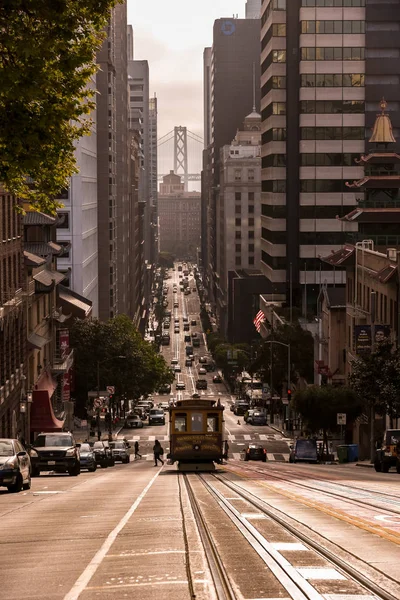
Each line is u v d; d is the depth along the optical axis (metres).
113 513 36.09
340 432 152.12
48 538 28.58
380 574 20.58
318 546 24.48
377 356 104.88
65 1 31.97
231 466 94.06
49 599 18.83
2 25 32.69
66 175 41.31
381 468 83.81
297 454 130.38
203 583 19.55
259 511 35.00
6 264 117.25
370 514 33.28
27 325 137.12
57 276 167.12
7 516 36.62
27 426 136.25
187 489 51.69
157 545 25.38
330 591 18.56
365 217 168.75
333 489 49.28
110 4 34.22
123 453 131.50
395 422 121.94
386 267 129.62
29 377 139.50
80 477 74.62
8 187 41.78
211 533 27.69
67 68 34.62
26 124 36.00
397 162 171.50
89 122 40.72
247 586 19.14
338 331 173.00
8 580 21.34
